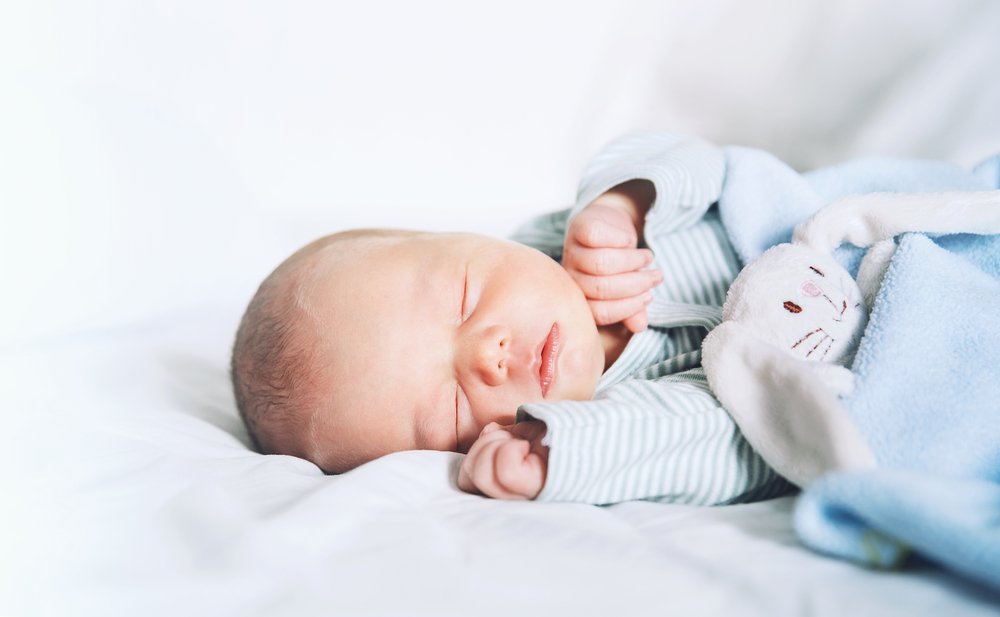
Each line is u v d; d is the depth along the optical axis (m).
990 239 1.17
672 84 2.50
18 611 0.73
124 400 1.42
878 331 1.05
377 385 1.23
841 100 2.35
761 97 2.43
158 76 2.27
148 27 2.24
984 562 0.68
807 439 0.94
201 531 0.81
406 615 0.68
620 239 1.35
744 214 1.47
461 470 1.03
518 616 0.68
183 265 1.92
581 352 1.27
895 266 1.12
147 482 0.97
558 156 2.54
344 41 2.41
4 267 1.75
